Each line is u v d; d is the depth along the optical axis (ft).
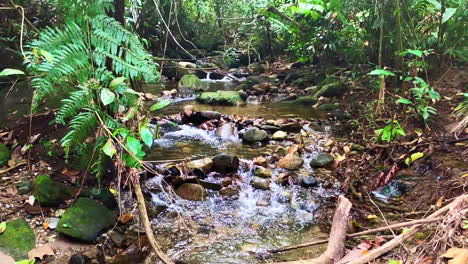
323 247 7.47
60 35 5.89
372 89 15.88
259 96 19.65
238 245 7.64
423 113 10.42
